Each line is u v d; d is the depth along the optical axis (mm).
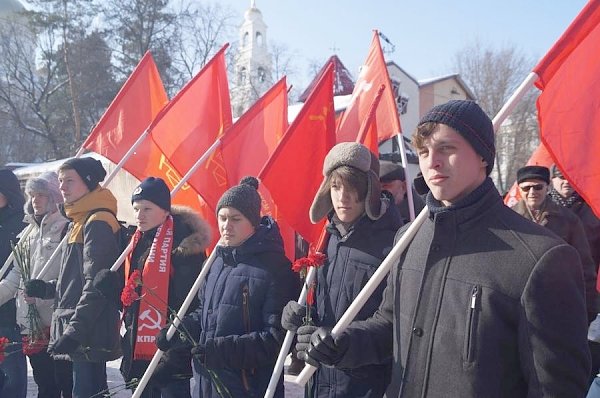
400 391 1804
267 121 4570
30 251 4418
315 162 3492
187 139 4648
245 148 4480
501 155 34312
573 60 2270
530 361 1577
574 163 2225
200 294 3279
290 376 5672
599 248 4551
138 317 3408
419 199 4609
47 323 4145
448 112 1750
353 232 2715
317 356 1994
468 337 1649
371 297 2598
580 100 2242
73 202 3740
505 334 1622
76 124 29000
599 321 3396
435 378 1710
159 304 3393
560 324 1555
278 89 4625
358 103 4211
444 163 1754
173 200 4977
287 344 2740
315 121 3510
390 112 3896
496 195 1772
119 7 31766
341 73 25781
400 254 2018
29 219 4633
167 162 5023
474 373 1631
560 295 1568
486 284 1652
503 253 1662
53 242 4328
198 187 4496
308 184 3469
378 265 2615
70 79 29078
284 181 3422
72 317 3461
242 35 52375
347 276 2668
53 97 30906
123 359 3605
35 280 3910
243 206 2961
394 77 28000
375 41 4176
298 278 3016
